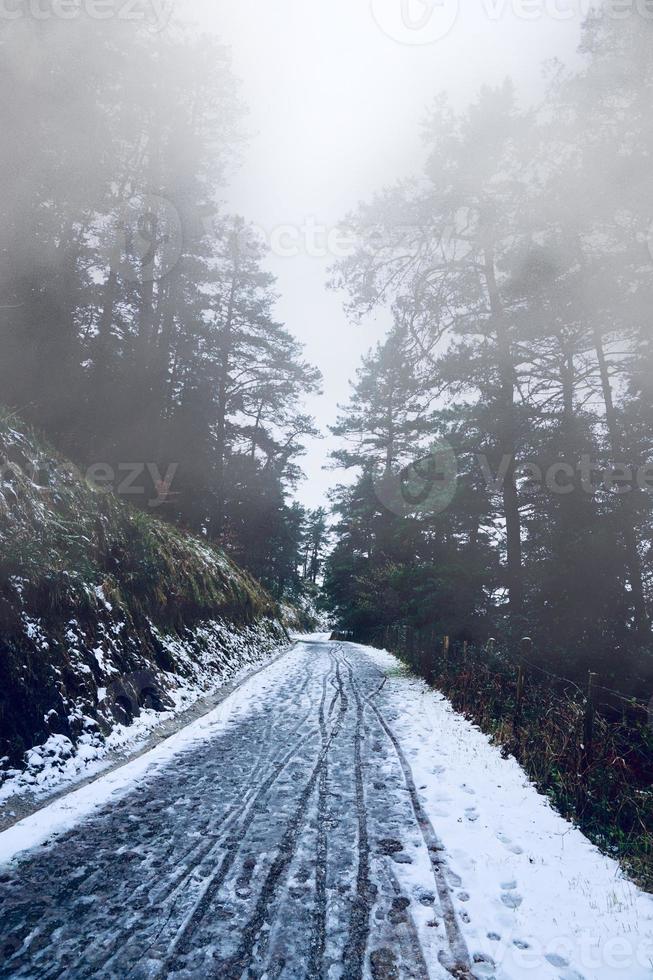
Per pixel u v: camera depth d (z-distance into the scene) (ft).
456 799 17.95
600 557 33.83
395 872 12.80
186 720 27.12
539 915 11.23
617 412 41.78
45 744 18.31
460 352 46.29
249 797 17.40
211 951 9.61
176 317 66.23
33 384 44.21
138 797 17.08
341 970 9.25
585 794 17.44
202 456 71.26
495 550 51.37
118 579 30.12
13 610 19.90
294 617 138.51
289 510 102.06
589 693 20.04
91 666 23.07
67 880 11.96
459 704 33.12
